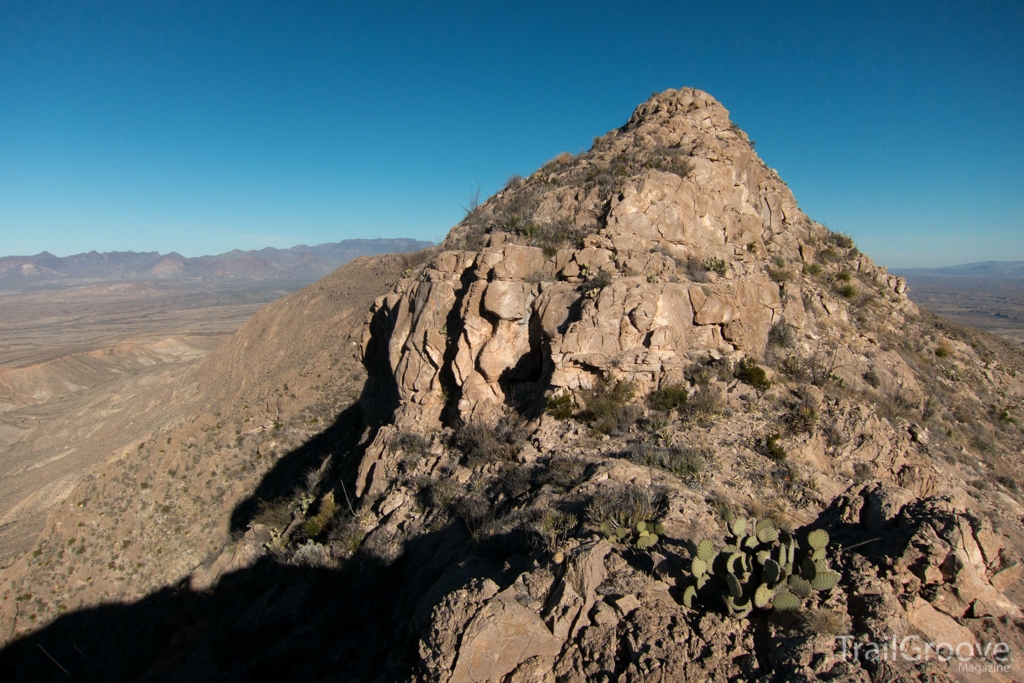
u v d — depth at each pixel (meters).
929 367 19.88
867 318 19.83
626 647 5.77
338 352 45.56
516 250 13.98
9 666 24.61
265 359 50.25
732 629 5.91
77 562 28.88
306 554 12.88
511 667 6.02
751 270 16.30
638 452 10.23
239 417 40.44
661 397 11.93
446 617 6.46
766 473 9.91
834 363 15.24
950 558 6.54
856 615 6.04
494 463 11.61
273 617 11.85
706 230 16.59
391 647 8.31
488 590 6.69
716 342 13.31
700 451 10.38
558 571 6.81
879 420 11.74
